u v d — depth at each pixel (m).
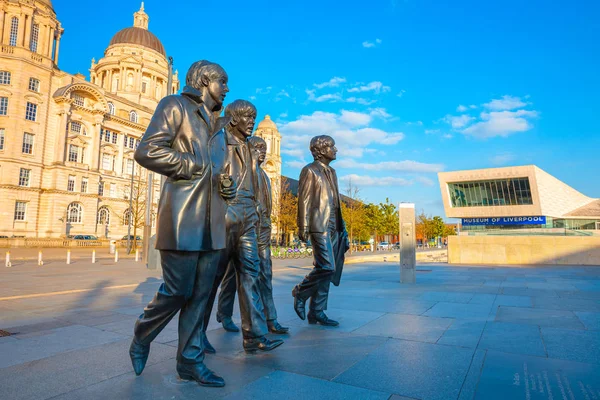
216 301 7.83
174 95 3.03
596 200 76.44
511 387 2.98
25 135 53.41
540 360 3.65
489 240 20.69
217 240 2.99
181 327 3.05
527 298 7.64
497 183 64.25
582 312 6.12
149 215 21.31
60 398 2.71
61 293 8.52
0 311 6.27
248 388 2.93
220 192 3.08
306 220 5.16
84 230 56.97
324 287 5.21
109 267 17.31
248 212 4.08
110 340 4.39
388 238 97.88
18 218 52.09
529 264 19.59
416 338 4.46
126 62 77.69
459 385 3.01
